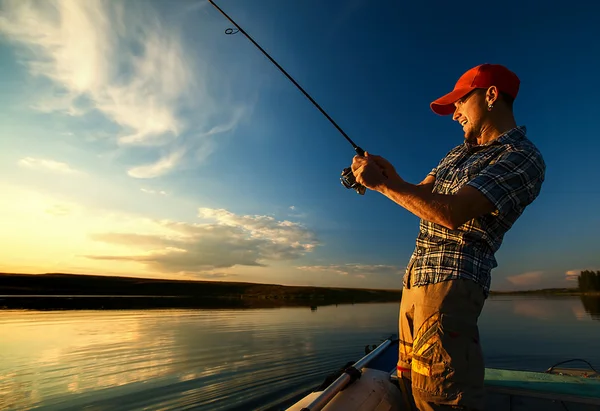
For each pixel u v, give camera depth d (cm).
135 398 397
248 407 376
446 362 122
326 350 662
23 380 460
